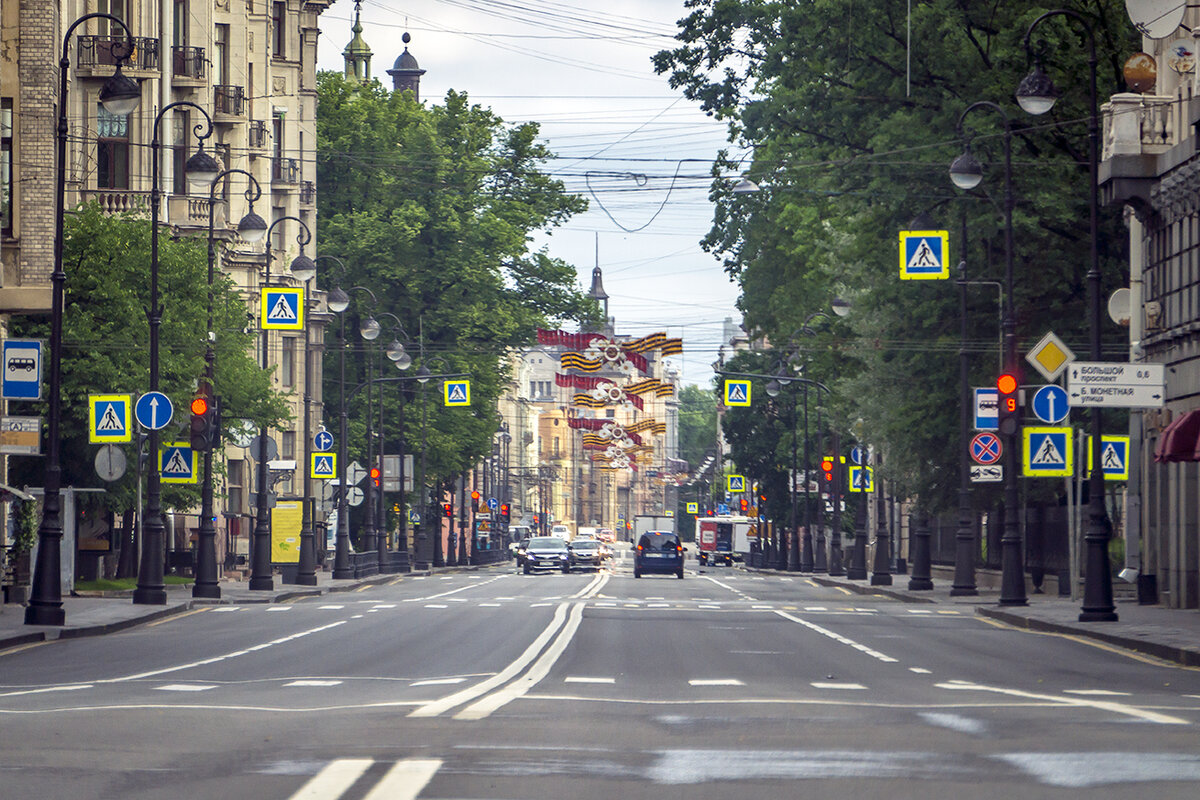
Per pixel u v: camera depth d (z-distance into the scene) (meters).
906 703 27.06
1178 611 62.59
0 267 67.38
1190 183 63.00
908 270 75.88
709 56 90.06
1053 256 77.75
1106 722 23.16
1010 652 42.91
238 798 15.72
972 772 17.72
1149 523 71.50
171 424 81.56
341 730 21.75
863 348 92.88
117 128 105.38
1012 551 66.31
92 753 19.23
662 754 19.36
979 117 74.12
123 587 77.88
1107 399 54.34
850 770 17.95
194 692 28.98
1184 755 19.05
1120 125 67.81
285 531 100.94
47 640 47.47
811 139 85.75
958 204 77.12
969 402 85.69
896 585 101.56
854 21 78.19
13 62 70.38
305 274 91.44
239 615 61.78
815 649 43.41
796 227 111.50
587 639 46.03
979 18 76.94
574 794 16.14
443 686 30.44
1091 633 49.16
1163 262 68.31
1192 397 64.81
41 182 70.25
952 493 90.19
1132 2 65.12
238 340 88.88
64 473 80.62
